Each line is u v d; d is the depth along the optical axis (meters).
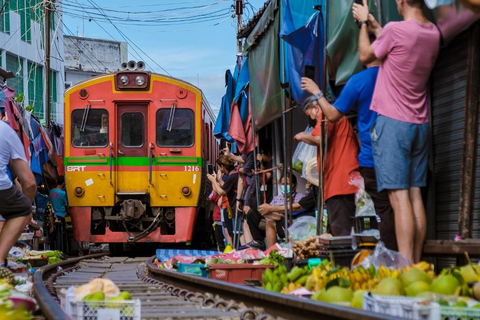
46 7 33.09
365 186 9.01
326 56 10.81
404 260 7.60
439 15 8.46
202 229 29.03
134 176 22.95
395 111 8.27
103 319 5.82
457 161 9.28
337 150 10.41
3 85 18.75
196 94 23.36
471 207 8.70
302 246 10.28
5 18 39.19
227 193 19.58
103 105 23.08
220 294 8.52
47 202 24.11
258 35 14.98
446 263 9.78
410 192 8.41
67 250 28.06
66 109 23.06
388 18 9.18
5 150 10.69
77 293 6.25
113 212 23.67
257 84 15.63
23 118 21.11
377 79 8.51
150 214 23.56
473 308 4.95
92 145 22.95
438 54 8.98
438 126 9.78
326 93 11.02
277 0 12.98
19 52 40.97
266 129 19.02
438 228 9.78
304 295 7.04
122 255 24.95
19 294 5.69
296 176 16.09
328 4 10.93
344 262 8.82
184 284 10.47
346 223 10.33
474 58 8.70
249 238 18.14
